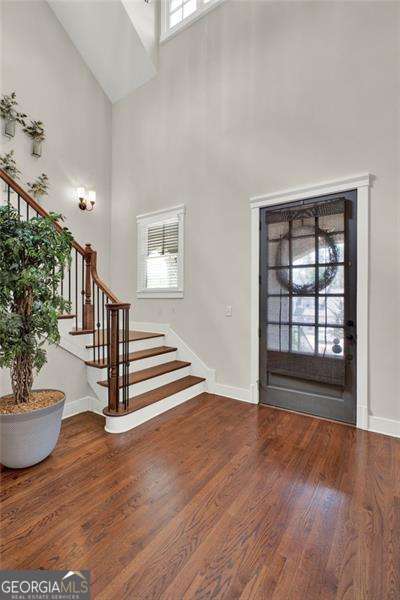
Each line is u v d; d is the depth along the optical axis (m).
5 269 1.89
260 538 1.42
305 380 2.92
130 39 4.11
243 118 3.35
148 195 4.42
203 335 3.71
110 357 2.61
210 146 3.65
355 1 2.65
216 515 1.57
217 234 3.58
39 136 3.92
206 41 3.70
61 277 2.23
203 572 1.24
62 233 2.18
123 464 2.04
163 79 4.20
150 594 1.15
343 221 2.67
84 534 1.44
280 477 1.90
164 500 1.68
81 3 4.07
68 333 2.87
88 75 4.61
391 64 2.49
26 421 1.91
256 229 3.21
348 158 2.68
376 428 2.54
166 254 4.22
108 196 4.95
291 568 1.26
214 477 1.90
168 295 4.11
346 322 2.67
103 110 4.84
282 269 3.03
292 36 3.00
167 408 3.02
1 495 1.71
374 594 1.16
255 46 3.26
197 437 2.44
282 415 2.88
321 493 1.75
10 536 1.42
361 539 1.41
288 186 3.02
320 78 2.83
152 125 4.36
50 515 1.56
